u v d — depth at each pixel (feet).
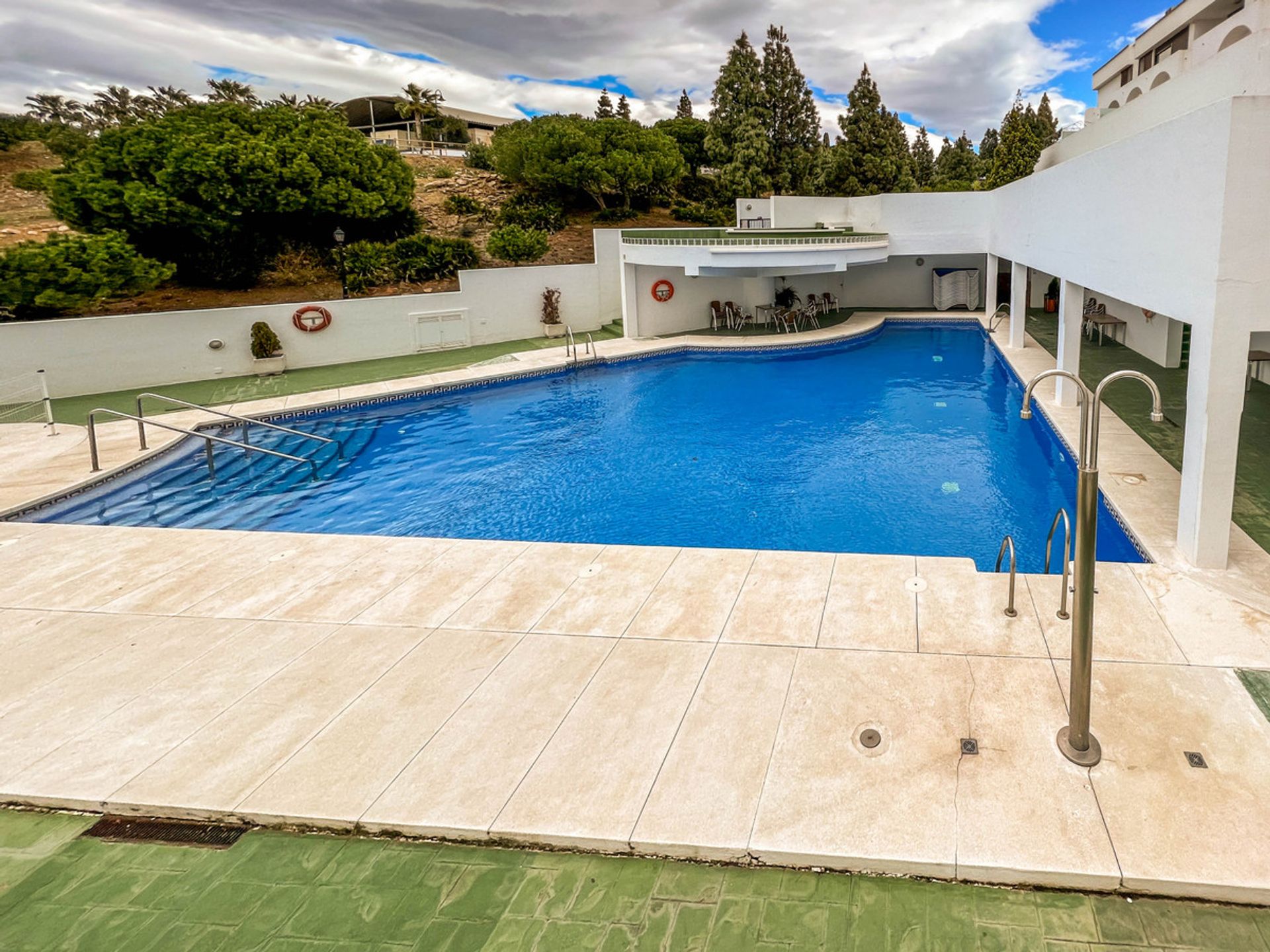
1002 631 17.30
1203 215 18.90
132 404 48.08
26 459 35.99
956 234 71.56
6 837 12.76
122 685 16.87
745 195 114.11
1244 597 18.26
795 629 17.92
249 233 70.95
